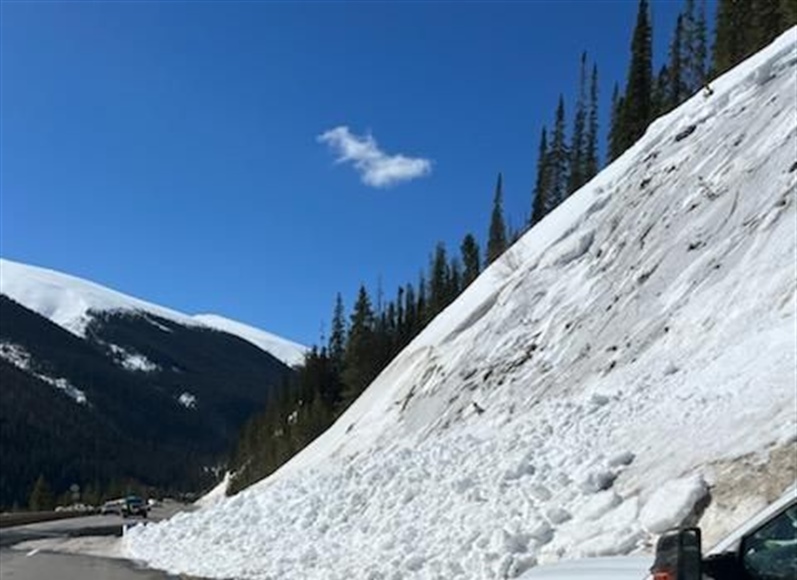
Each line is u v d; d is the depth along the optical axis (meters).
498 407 24.78
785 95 23.69
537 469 15.09
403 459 20.67
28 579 18.00
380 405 36.62
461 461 17.86
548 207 71.12
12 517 46.34
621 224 27.41
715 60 53.06
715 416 13.13
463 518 14.78
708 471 11.50
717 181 23.64
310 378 106.00
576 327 25.00
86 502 114.12
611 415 16.23
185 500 151.50
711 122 27.20
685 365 17.45
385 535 15.91
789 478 10.42
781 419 11.66
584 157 70.31
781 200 20.08
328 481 22.23
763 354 14.62
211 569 18.86
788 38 28.80
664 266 22.91
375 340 85.62
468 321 34.06
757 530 4.22
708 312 19.11
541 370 24.72
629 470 13.17
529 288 29.92
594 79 71.12
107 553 24.75
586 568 4.87
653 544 10.91
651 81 61.84
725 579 4.21
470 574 12.75
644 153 30.70
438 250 89.94
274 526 20.83
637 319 22.06
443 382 30.41
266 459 89.75
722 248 21.06
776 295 17.23
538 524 12.84
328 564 16.22
